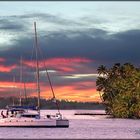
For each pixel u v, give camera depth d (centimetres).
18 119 11562
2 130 11375
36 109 11512
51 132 11106
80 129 13050
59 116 11725
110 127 14475
